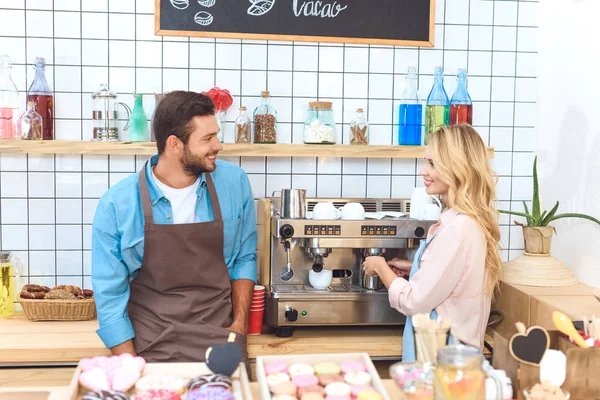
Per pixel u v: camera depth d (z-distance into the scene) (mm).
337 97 2852
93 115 2635
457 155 2088
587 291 2375
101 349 2258
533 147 2979
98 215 2219
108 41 2715
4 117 2576
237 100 2797
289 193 2451
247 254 2443
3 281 2549
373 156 2701
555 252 2799
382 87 2869
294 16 2773
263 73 2801
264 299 2551
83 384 1504
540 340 1439
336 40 2797
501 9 2910
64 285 2670
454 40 2895
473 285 2088
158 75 2748
